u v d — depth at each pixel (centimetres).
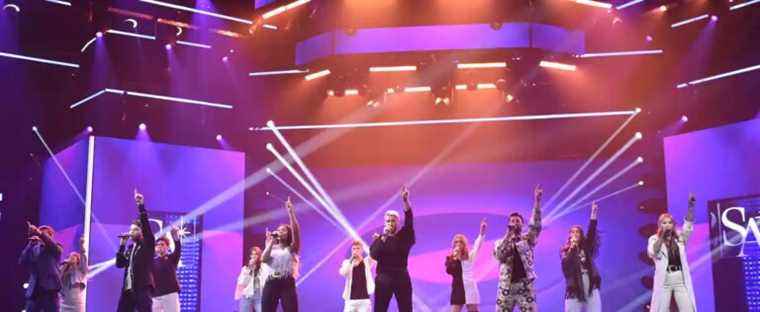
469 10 1570
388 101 1830
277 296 996
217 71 1812
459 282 1259
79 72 1747
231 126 1838
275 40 1780
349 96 1842
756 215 1491
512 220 945
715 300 1530
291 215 1014
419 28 1585
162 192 1723
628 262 1684
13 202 1794
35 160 1812
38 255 1218
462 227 1772
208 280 1741
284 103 1850
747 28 1548
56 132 1778
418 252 1781
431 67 1633
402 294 919
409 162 1819
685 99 1652
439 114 1805
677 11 1623
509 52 1560
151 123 1752
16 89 1756
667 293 979
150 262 1085
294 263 1006
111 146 1683
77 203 1677
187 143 1789
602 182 1720
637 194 1694
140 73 1730
